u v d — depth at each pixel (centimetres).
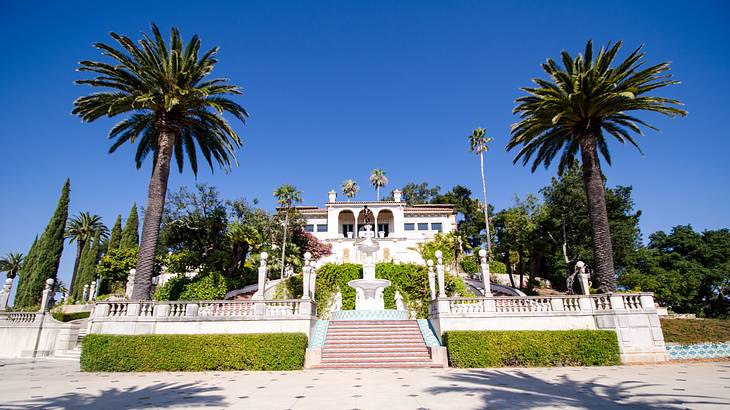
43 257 4503
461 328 1817
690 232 4559
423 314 2911
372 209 5650
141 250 1962
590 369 1496
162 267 4234
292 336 1688
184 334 1717
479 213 6438
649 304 1769
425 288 2980
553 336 1686
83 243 6141
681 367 1494
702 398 873
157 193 2059
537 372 1430
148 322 1775
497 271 4609
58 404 890
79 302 4288
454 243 4428
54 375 1477
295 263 4184
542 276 4806
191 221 3294
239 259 3666
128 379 1352
